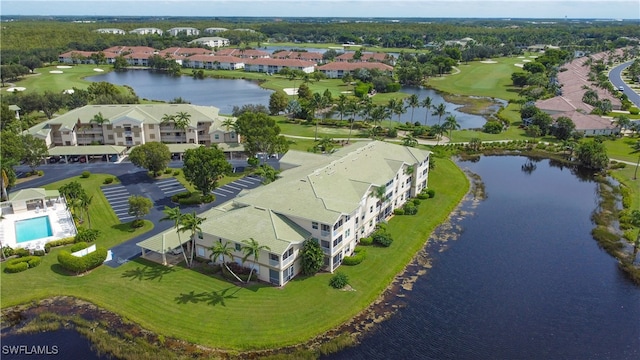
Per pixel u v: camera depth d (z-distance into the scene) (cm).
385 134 16425
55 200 10400
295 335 6216
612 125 16350
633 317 6812
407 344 6197
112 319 6494
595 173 12925
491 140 15912
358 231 8506
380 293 7231
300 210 7700
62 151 13000
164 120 14050
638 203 10562
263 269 7231
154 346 5975
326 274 7556
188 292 7000
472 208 10525
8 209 9956
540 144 15288
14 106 16938
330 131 16850
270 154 13325
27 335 6238
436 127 15588
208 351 5941
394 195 9894
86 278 7381
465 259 8319
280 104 19038
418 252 8538
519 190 11694
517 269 8031
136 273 7500
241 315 6525
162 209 9994
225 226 7600
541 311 6925
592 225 9731
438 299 7150
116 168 12669
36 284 7244
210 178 10075
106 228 9088
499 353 6081
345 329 6419
